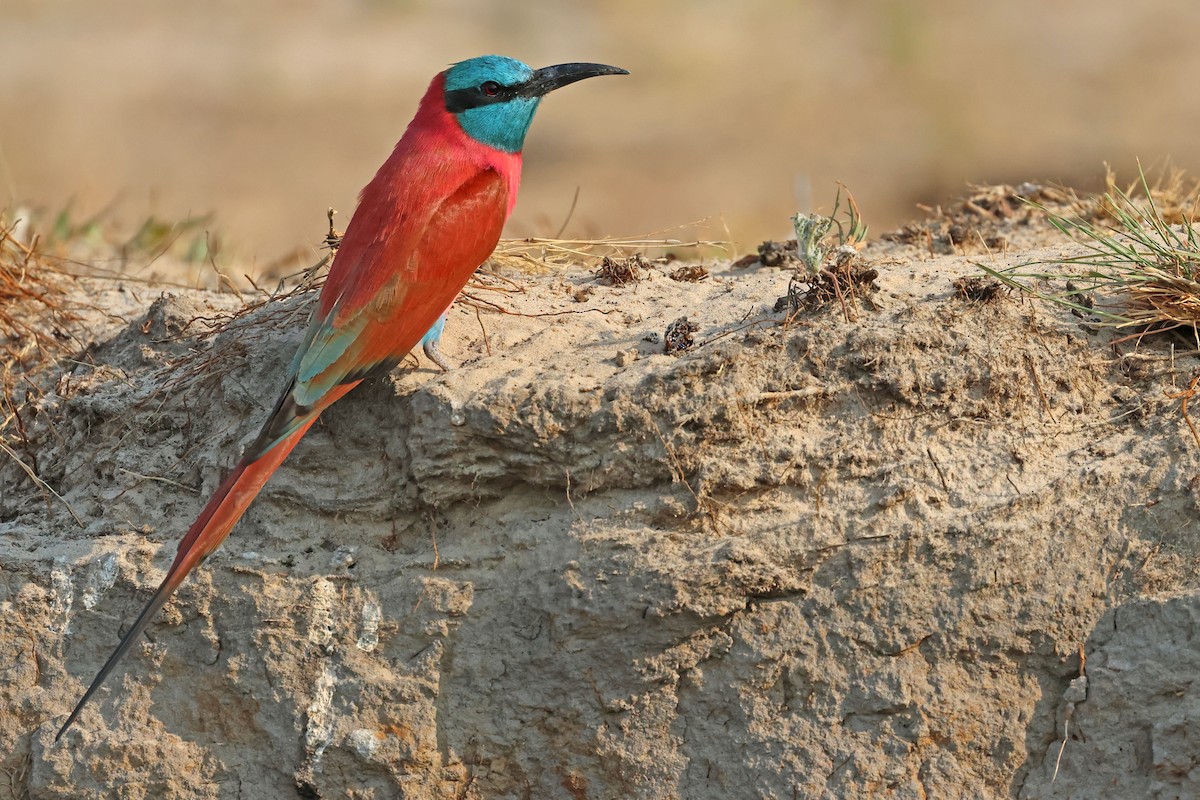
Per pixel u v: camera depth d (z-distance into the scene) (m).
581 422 8.22
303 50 35.16
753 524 8.05
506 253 10.74
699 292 9.68
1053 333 8.41
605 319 9.32
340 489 8.70
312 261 15.66
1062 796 7.66
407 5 37.94
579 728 8.12
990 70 33.31
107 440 9.42
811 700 7.91
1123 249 9.61
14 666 8.68
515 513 8.44
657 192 27.17
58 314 11.30
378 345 8.52
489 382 8.49
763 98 32.44
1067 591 7.79
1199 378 8.20
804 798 7.81
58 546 8.92
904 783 7.77
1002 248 10.59
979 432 8.16
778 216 25.39
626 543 8.06
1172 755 7.48
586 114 32.41
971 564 7.85
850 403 8.21
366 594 8.44
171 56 34.62
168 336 10.14
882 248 11.09
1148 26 35.81
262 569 8.52
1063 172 26.56
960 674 7.83
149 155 28.67
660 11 37.41
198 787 8.44
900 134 29.62
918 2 36.69
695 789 7.98
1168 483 7.86
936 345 8.27
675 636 7.99
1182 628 7.60
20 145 28.62
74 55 34.38
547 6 38.38
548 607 8.12
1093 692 7.67
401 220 8.81
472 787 8.26
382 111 31.69
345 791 8.34
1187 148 28.02
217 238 15.37
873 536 7.91
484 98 9.61
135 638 7.61
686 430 8.09
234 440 9.01
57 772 8.50
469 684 8.26
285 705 8.39
